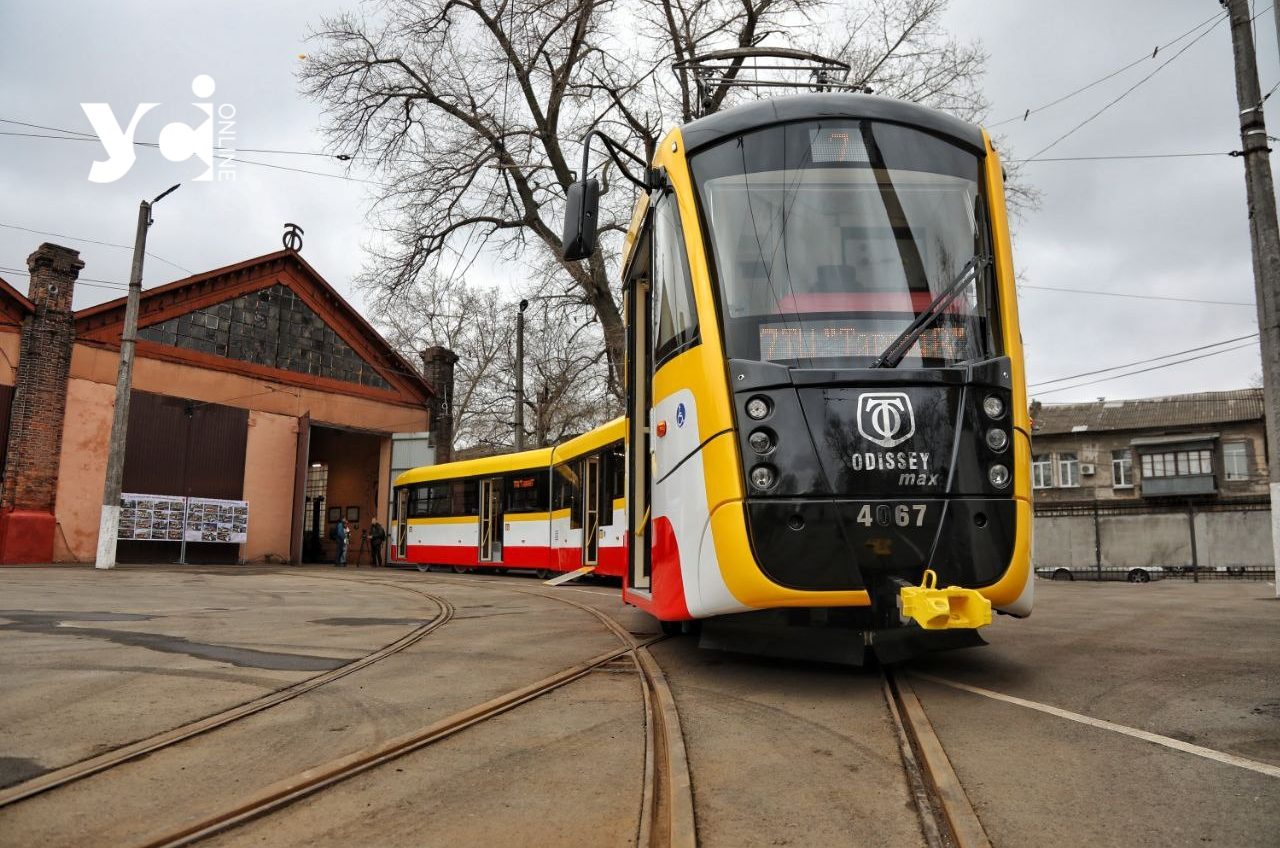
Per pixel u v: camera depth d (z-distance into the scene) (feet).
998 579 15.58
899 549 15.47
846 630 16.90
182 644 23.41
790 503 15.72
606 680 18.35
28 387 69.87
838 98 19.15
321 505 111.14
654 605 19.98
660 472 19.53
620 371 81.61
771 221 17.95
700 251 18.03
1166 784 10.57
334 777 11.55
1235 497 132.57
